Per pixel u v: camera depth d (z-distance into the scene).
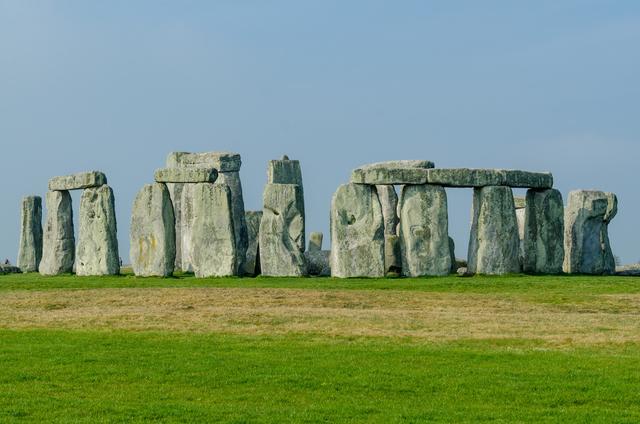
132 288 56.22
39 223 78.38
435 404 30.52
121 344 38.59
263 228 63.09
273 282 59.00
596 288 55.91
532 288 56.09
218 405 30.22
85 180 67.06
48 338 39.94
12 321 44.81
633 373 33.69
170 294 53.09
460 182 64.12
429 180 63.78
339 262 62.59
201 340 39.50
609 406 30.50
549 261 66.62
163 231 64.19
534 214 66.81
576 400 30.95
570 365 34.84
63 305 50.50
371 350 37.41
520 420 28.86
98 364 35.09
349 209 63.28
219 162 77.62
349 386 32.31
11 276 68.56
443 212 63.91
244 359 35.84
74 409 29.62
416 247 63.50
